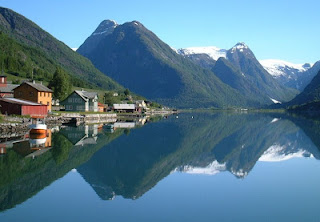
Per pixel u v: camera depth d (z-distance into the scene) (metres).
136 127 121.56
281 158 62.47
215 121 172.75
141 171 49.53
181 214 32.00
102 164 53.12
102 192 38.22
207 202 35.41
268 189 40.25
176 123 152.12
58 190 38.38
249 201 35.81
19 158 53.34
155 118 192.12
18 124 86.19
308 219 30.84
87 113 155.75
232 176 47.00
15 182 40.62
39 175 44.22
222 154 67.25
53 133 89.12
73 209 32.69
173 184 42.47
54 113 125.50
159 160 58.72
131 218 30.83
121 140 82.12
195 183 43.06
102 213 31.88
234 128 127.50
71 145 69.31
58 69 174.62
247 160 60.31
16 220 29.73
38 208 32.72
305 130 118.25
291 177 46.34
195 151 70.62
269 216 31.58
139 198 36.53
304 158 62.19
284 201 35.72
